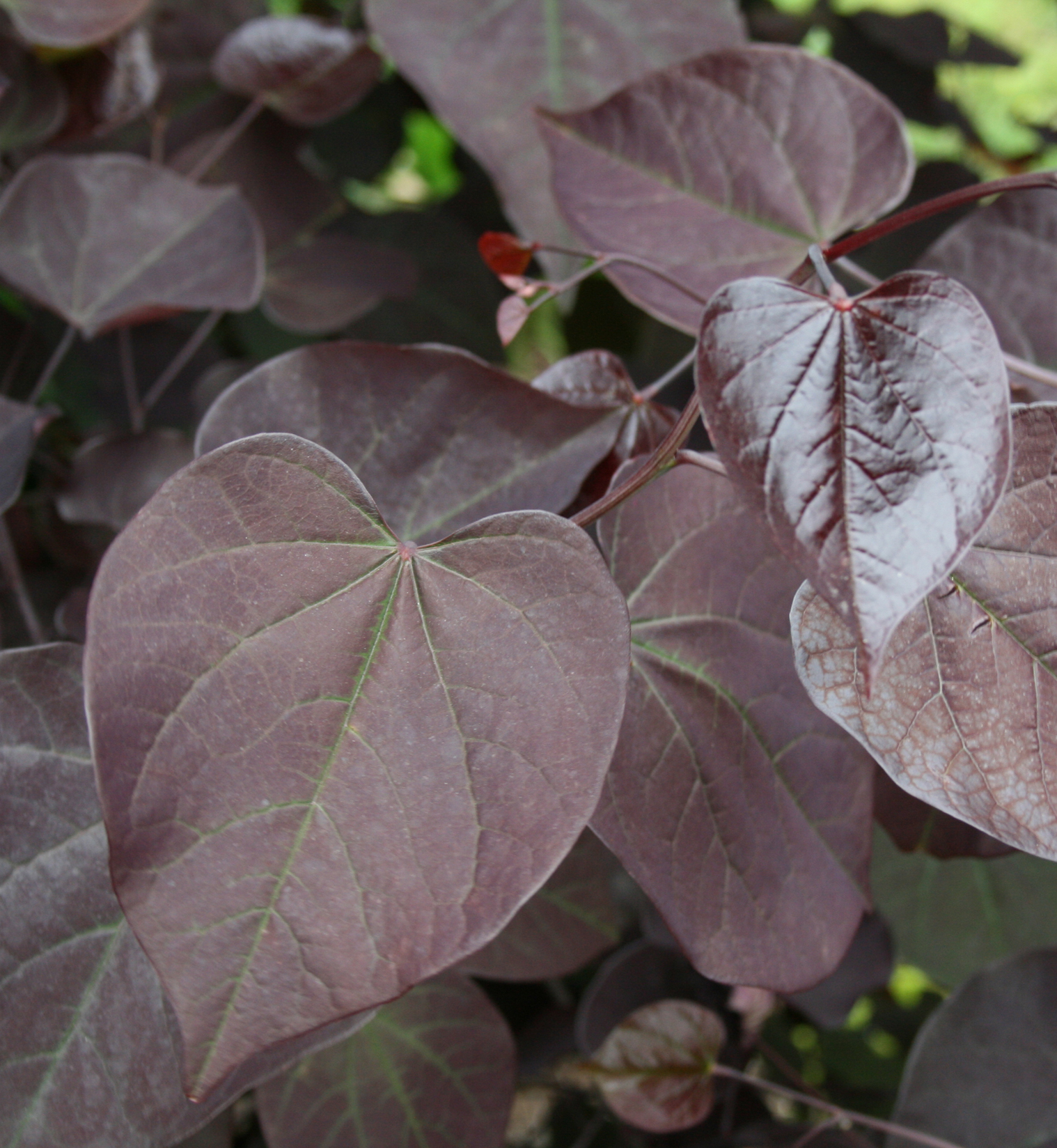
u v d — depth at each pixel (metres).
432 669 0.44
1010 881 0.71
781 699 0.50
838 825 0.51
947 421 0.42
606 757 0.44
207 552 0.44
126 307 0.60
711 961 0.47
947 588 0.46
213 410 0.50
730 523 0.50
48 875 0.48
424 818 0.44
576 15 0.68
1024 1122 0.58
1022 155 0.99
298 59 0.78
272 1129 0.57
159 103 0.88
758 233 0.57
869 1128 0.72
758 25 1.07
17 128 0.76
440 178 1.38
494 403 0.51
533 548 0.44
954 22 1.09
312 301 0.88
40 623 0.74
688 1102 0.58
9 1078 0.47
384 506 0.51
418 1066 0.59
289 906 0.43
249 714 0.44
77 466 0.66
